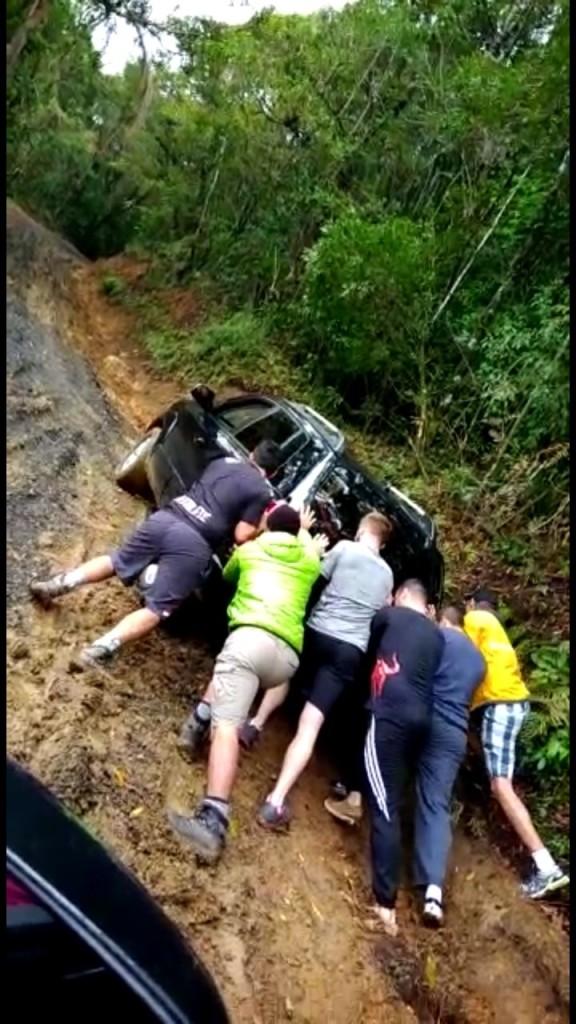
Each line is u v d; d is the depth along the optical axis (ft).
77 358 42.14
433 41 52.47
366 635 18.43
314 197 49.06
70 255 73.26
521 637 26.08
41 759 14.21
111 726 16.19
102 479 27.84
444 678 19.04
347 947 15.53
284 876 15.93
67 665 16.94
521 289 35.99
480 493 32.30
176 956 6.81
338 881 17.08
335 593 18.51
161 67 64.39
